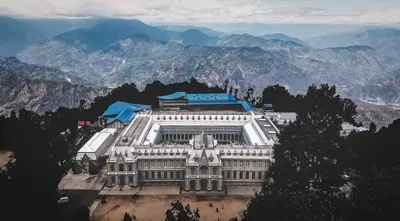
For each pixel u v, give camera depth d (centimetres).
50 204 16288
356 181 15088
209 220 18150
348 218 13375
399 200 12719
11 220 14350
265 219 14338
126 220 16900
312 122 16012
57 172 19075
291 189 15025
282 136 17462
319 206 13750
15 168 16838
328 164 14875
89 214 18350
